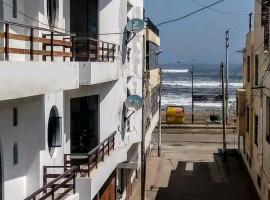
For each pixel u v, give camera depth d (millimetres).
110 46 19094
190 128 50219
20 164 11758
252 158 26891
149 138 31609
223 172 31297
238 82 146375
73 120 17828
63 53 12461
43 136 12039
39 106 11961
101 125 18656
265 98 21344
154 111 36531
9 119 11055
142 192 22000
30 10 12031
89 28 18359
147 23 29734
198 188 27500
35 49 11719
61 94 13859
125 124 22062
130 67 23453
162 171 31531
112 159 17766
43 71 10281
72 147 17812
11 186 11320
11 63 8750
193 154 37188
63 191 13297
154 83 34188
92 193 13883
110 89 19438
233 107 74812
